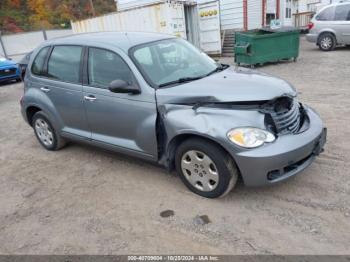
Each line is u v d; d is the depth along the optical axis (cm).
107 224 352
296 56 1216
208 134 335
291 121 353
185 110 362
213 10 1545
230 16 1752
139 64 403
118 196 402
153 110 382
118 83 386
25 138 656
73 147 573
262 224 326
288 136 338
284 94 352
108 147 453
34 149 588
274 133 336
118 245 319
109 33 486
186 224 338
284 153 324
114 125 430
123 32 485
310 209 340
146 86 388
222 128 331
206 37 1616
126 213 367
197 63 453
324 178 390
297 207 345
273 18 1998
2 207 408
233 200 367
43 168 505
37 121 559
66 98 480
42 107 524
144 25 1512
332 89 779
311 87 818
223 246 303
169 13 1413
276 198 364
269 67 1173
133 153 423
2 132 712
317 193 364
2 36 1966
